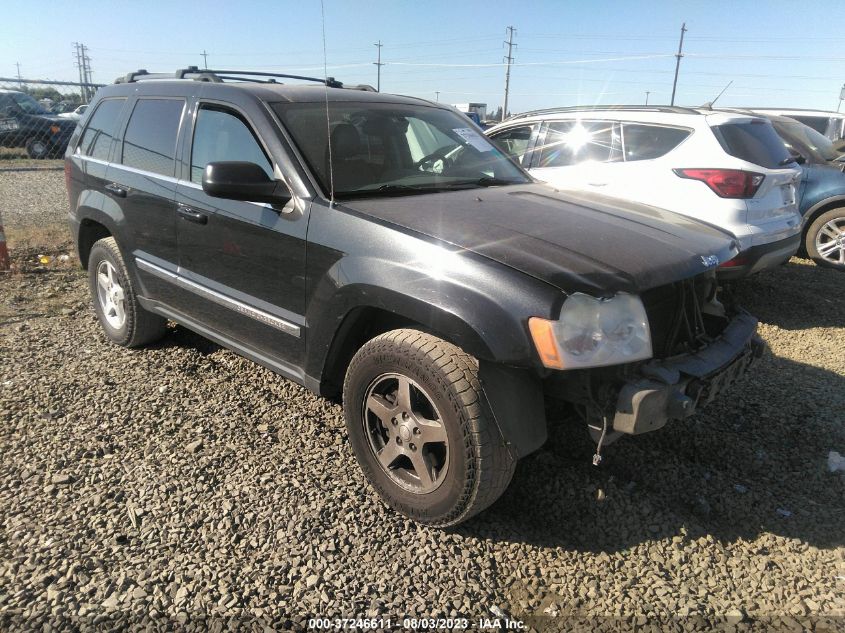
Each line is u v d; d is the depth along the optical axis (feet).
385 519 9.00
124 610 7.25
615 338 7.48
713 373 8.42
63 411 11.66
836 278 23.35
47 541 8.29
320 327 9.36
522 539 8.77
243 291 10.78
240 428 11.27
